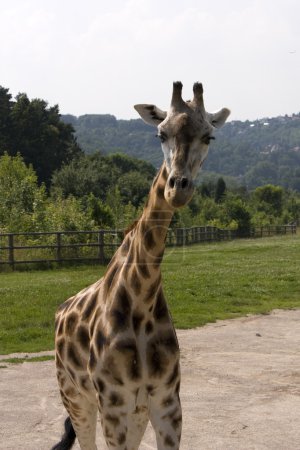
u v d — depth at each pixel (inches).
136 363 209.6
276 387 421.4
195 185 189.3
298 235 2881.4
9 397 399.9
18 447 314.3
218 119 222.4
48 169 3164.4
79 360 233.9
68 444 264.5
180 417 215.9
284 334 611.8
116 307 214.5
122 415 211.8
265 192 4517.7
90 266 1183.6
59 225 1366.9
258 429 339.3
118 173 2812.5
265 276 1005.2
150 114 216.2
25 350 543.2
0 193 1556.3
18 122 3174.2
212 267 1157.7
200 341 575.2
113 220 1594.5
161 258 211.3
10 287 866.1
